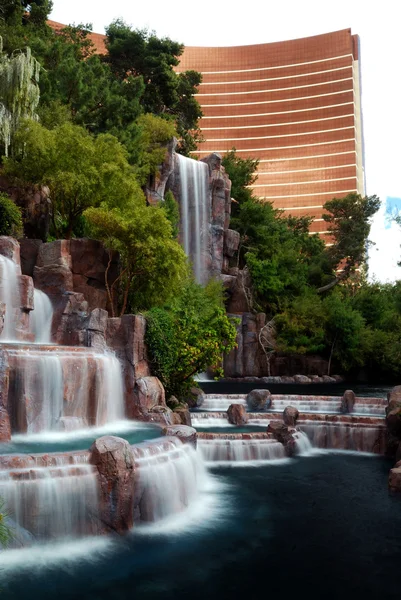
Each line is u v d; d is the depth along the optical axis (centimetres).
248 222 5903
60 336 2325
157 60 5638
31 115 3028
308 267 6153
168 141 4941
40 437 1498
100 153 3044
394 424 1978
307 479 1666
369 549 1125
